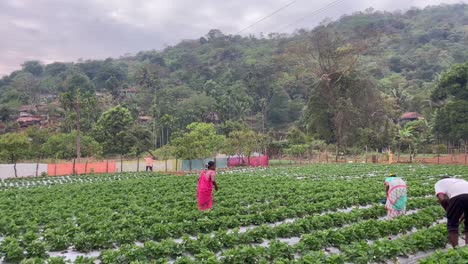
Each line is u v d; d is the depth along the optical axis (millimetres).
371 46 82688
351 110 74000
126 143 74062
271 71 119375
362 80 79062
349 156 70625
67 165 48438
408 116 96562
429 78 124688
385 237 12195
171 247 11258
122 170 51750
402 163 54906
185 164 55594
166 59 168500
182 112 102125
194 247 11508
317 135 78375
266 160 59156
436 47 141125
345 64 77375
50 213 16766
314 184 26125
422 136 65438
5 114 98812
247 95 114500
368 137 73375
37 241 11711
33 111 107812
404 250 11180
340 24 163375
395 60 136500
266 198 21016
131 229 13352
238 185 26578
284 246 10922
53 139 63875
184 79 137375
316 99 79625
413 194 21562
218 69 140125
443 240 12117
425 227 14531
